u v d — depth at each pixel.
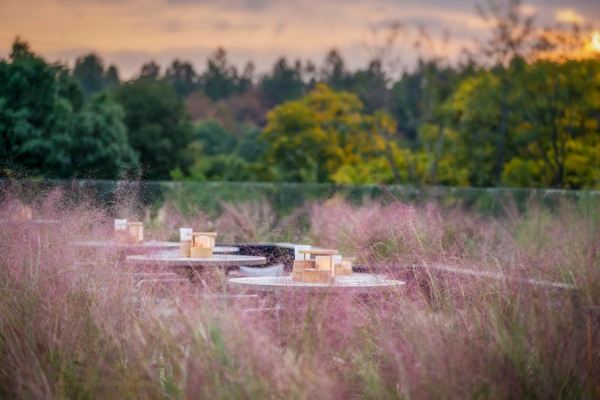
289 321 9.23
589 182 52.72
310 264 11.65
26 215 12.25
